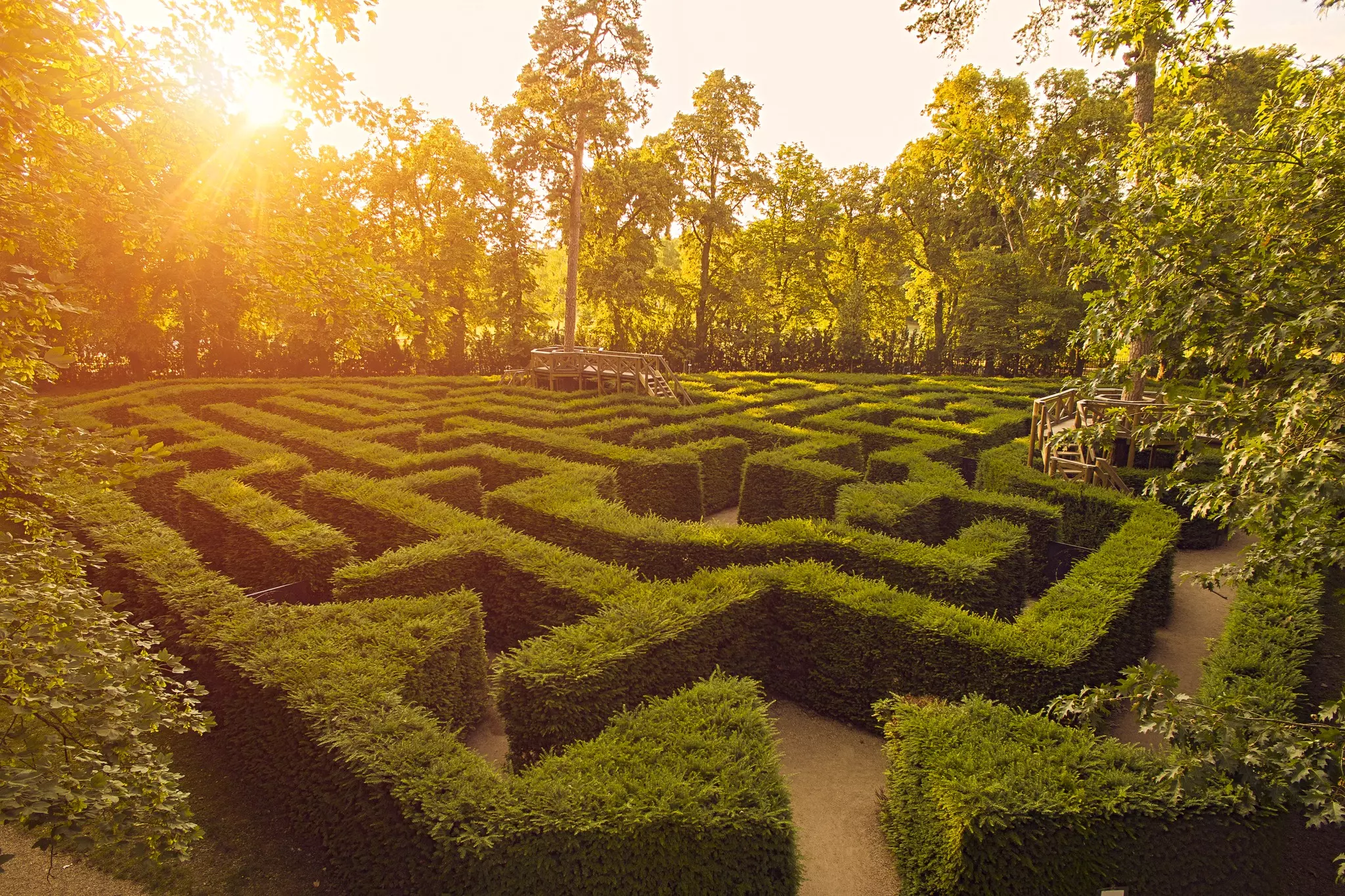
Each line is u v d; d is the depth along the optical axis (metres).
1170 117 14.38
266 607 6.64
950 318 41.69
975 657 6.25
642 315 43.94
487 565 8.25
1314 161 4.00
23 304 3.82
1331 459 3.35
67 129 4.95
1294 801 4.08
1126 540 8.71
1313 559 3.87
